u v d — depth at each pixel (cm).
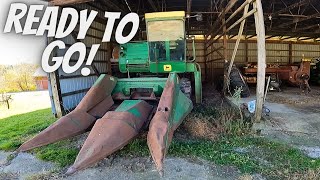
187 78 612
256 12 443
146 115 346
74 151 368
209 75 1302
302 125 436
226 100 698
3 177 302
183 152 347
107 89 396
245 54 1354
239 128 425
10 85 1819
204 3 815
